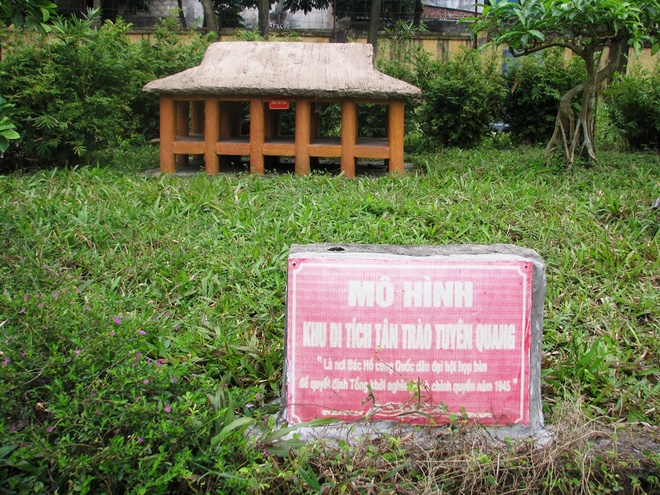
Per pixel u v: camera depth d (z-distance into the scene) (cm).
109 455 227
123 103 816
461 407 279
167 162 766
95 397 244
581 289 424
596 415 304
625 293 423
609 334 373
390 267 278
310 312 279
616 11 671
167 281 416
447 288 278
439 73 1162
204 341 352
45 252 444
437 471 264
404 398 281
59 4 1695
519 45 730
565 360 348
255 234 495
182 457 237
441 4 1936
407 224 526
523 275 279
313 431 281
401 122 745
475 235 509
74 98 749
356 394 282
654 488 269
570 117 785
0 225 474
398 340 279
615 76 1116
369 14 1780
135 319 328
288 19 1859
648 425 295
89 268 432
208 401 275
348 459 259
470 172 717
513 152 996
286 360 282
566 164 768
